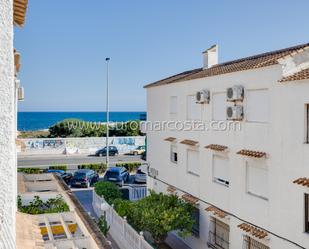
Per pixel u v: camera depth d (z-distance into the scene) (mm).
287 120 12438
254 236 13812
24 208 11164
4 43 3932
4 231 3805
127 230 17422
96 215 23297
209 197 17406
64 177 32719
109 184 24172
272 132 13172
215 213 16312
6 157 3969
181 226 17203
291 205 12320
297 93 11969
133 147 53969
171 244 19703
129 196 26984
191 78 18547
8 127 4008
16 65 8078
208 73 17594
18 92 11203
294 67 12617
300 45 14969
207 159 17609
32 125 127062
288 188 12445
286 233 12547
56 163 43562
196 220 18625
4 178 3926
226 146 16047
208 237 17406
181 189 20203
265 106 13633
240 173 15055
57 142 52625
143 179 32531
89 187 32062
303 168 11812
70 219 10609
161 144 22828
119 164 39844
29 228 8367
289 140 12375
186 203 18750
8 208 4043
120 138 54781
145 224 16906
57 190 14516
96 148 54000
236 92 14578
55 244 8320
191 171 19484
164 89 22219
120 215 18922
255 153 13820
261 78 13648
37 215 10219
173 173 21188
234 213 15453
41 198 12977
